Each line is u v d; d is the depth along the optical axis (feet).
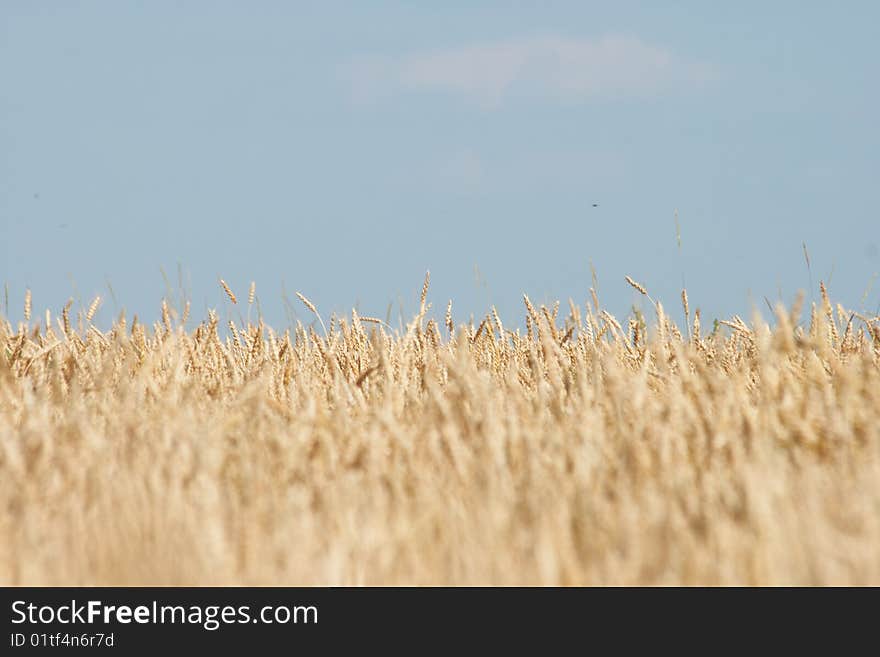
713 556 62.54
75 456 80.64
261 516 70.28
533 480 70.90
